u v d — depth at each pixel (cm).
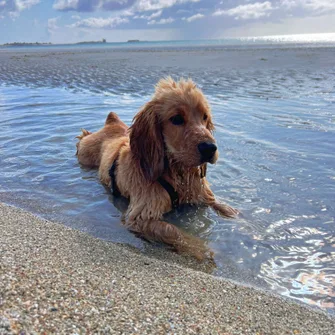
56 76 256
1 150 102
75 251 48
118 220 66
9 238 49
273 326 36
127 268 45
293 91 170
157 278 43
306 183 75
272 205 67
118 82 213
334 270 48
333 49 477
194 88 70
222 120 123
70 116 137
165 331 32
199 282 43
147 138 69
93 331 30
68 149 104
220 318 36
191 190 70
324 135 104
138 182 69
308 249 54
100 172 85
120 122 103
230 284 44
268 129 112
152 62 338
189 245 56
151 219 64
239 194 73
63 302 33
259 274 48
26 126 125
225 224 62
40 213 67
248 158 89
